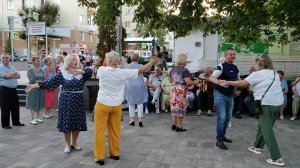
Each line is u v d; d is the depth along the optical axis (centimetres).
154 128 844
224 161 585
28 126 871
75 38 4541
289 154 638
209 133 795
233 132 809
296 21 936
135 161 580
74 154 618
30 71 897
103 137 562
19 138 739
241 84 595
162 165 560
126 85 859
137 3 834
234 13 865
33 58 912
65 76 600
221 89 652
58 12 4512
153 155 615
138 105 860
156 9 838
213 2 828
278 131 834
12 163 567
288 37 1295
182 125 882
